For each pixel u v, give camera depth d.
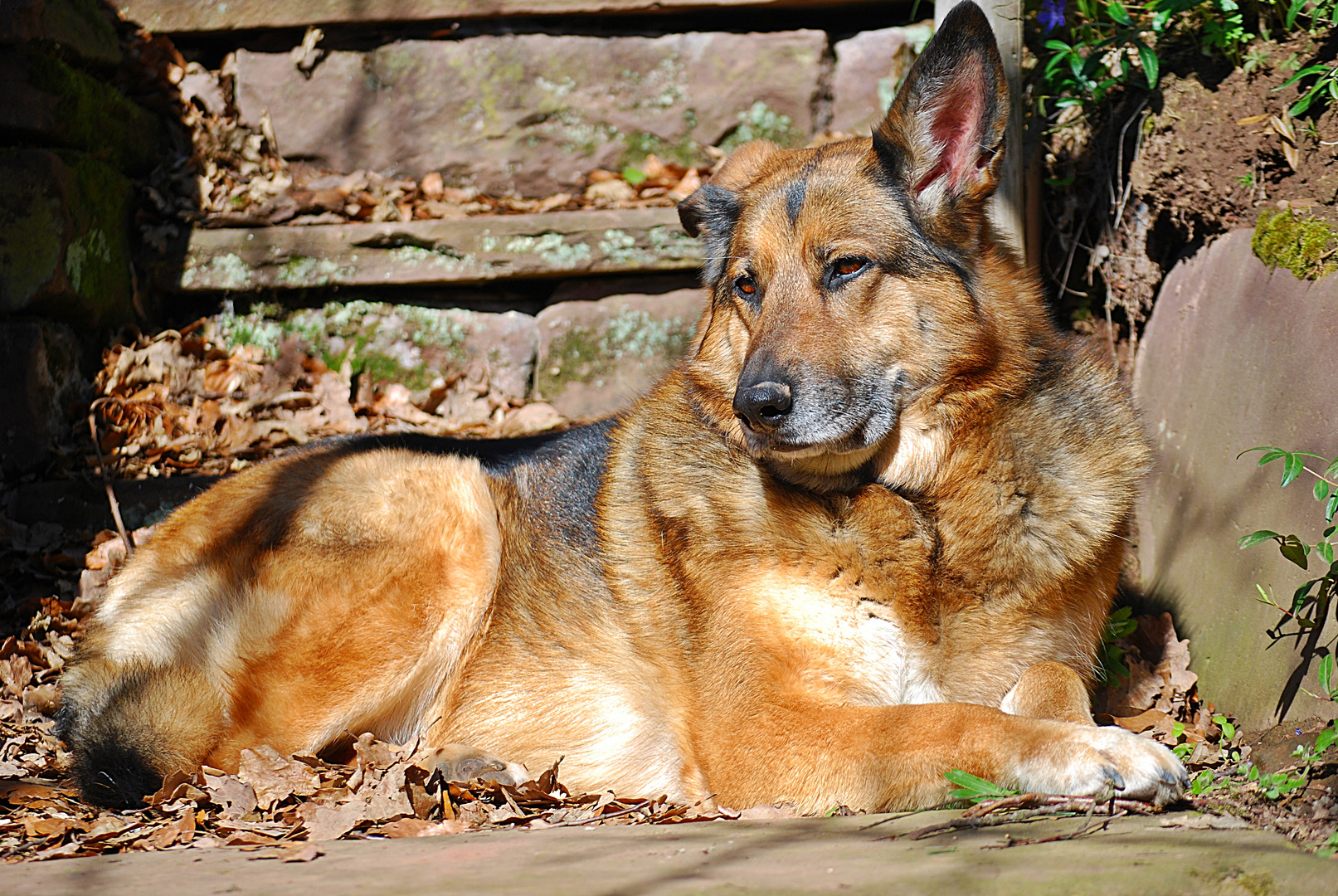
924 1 6.64
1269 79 4.14
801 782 2.96
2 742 4.16
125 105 6.29
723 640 3.26
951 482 3.21
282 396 6.00
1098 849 2.15
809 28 6.76
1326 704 2.91
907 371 3.27
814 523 3.21
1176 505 4.18
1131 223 4.81
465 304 6.32
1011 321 3.34
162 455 5.62
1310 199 3.77
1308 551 3.16
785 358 3.15
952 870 2.05
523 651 3.77
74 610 4.93
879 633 3.19
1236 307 3.97
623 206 6.44
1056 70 4.89
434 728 3.79
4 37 5.37
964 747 2.72
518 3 6.64
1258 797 2.60
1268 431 3.54
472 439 4.29
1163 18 4.54
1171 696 3.68
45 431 5.44
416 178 6.76
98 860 2.61
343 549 3.72
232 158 6.71
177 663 3.68
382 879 2.21
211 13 6.73
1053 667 3.19
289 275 6.18
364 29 6.79
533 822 3.08
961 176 3.36
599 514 3.78
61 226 5.48
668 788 3.46
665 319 6.13
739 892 1.99
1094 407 3.39
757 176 3.71
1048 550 3.19
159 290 6.27
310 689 3.61
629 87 6.68
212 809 3.29
